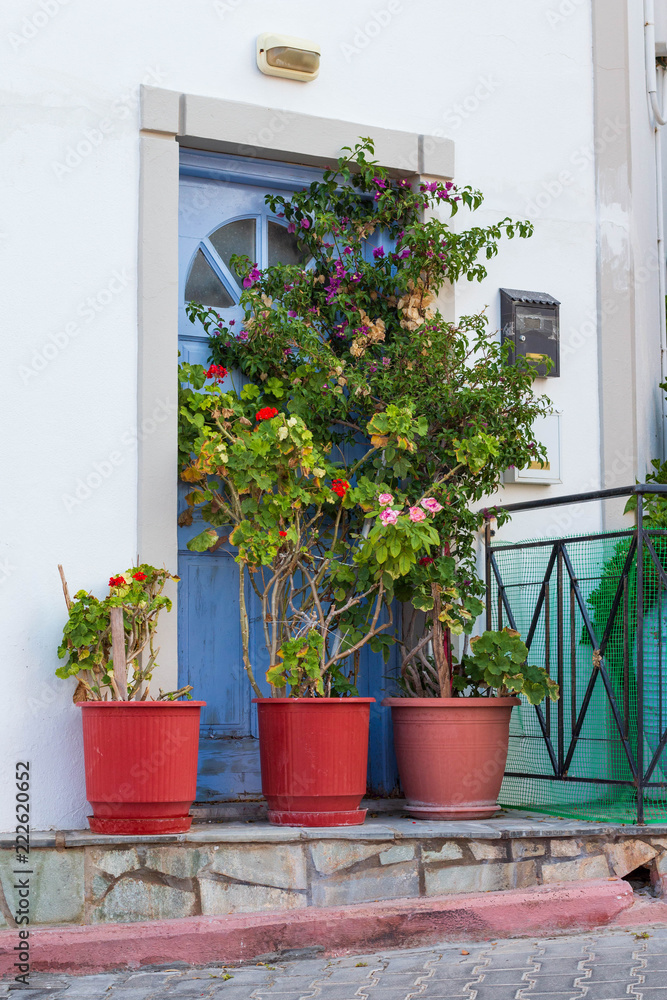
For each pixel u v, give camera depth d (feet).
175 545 15.98
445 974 12.50
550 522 19.21
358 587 16.03
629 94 20.66
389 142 18.19
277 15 17.56
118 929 13.23
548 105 19.76
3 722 14.79
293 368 17.39
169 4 16.78
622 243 20.15
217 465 15.33
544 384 19.35
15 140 15.60
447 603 16.58
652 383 21.63
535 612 17.26
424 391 16.93
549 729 16.98
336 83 17.97
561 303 19.58
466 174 18.93
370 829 14.46
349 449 17.98
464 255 17.79
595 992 11.61
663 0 22.77
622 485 19.66
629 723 15.70
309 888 14.01
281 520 15.71
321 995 11.90
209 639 17.22
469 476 17.38
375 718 18.02
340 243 17.76
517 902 14.20
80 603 14.57
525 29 19.66
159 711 13.79
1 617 14.93
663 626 15.93
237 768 17.19
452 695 16.98
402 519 15.05
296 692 15.48
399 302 18.12
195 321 17.40
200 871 13.74
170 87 16.71
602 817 15.96
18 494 15.20
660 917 14.56
